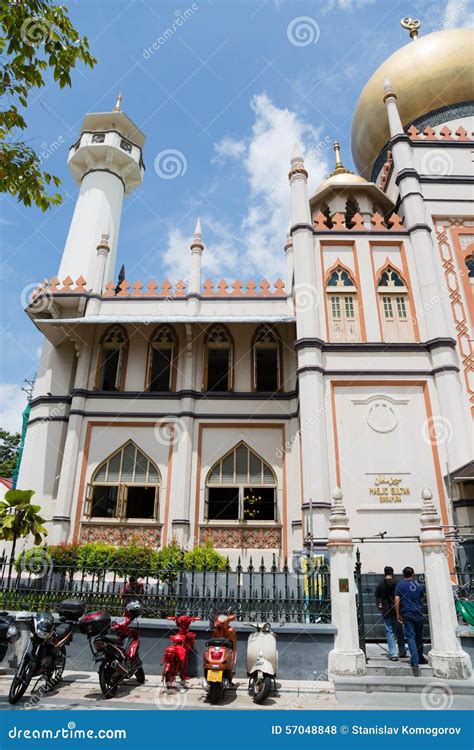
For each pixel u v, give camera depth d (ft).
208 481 47.14
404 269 46.85
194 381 50.24
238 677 24.50
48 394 51.16
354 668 23.50
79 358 51.11
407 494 38.88
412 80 62.85
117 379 50.78
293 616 25.84
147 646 25.71
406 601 25.31
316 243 47.85
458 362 43.21
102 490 48.93
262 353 53.88
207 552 37.55
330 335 44.45
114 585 29.25
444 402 40.73
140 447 48.11
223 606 26.53
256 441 48.47
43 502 47.03
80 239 62.75
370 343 43.29
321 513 37.14
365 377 42.42
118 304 53.16
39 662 21.03
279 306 52.90
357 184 56.85
